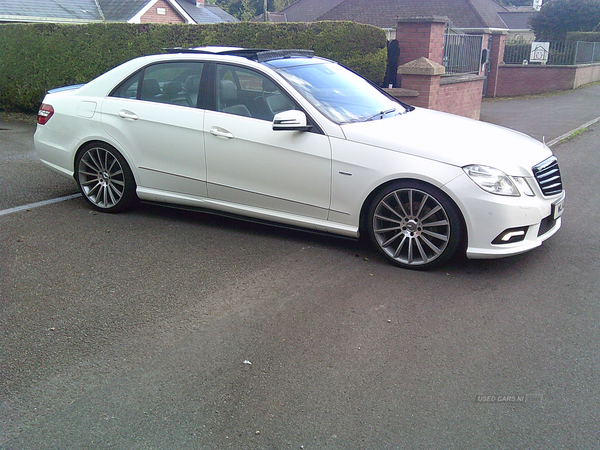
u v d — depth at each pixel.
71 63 13.13
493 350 3.46
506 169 4.32
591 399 3.00
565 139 10.68
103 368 3.29
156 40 12.36
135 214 6.08
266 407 2.96
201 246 5.16
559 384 3.12
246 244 5.20
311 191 4.84
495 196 4.24
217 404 2.98
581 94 20.22
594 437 2.72
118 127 5.65
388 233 4.72
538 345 3.51
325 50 11.12
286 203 5.01
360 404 2.97
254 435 2.75
